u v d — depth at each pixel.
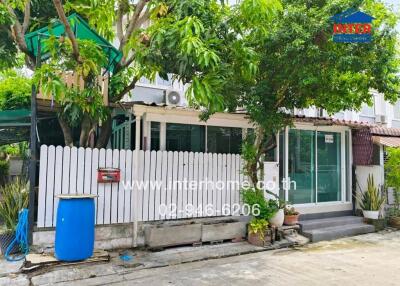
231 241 7.18
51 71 5.43
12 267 5.17
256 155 7.88
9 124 7.82
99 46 6.39
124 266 5.55
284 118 7.33
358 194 10.07
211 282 4.99
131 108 6.72
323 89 6.92
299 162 9.34
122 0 7.24
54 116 8.12
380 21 6.97
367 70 6.62
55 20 6.35
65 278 4.97
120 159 6.45
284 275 5.37
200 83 5.00
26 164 9.79
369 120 13.22
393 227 9.58
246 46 5.84
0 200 6.71
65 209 5.22
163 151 6.91
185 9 5.34
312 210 9.23
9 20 6.39
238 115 7.67
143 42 5.78
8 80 10.77
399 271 5.66
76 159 6.06
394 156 9.55
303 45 5.86
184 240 6.63
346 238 8.28
